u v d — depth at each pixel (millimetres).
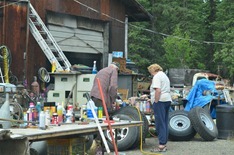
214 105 10969
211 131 9062
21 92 8641
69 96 9398
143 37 28797
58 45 14375
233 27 27844
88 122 5832
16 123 5301
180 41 29297
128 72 13844
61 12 14820
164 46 29672
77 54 15562
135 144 7789
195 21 33531
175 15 33344
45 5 14281
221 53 27297
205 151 7820
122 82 12609
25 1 13070
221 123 9531
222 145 8562
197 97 10586
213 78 20641
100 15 16375
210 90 10648
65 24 14984
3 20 12977
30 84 13398
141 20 19562
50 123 5426
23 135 4109
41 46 12828
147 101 9711
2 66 12352
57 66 12305
